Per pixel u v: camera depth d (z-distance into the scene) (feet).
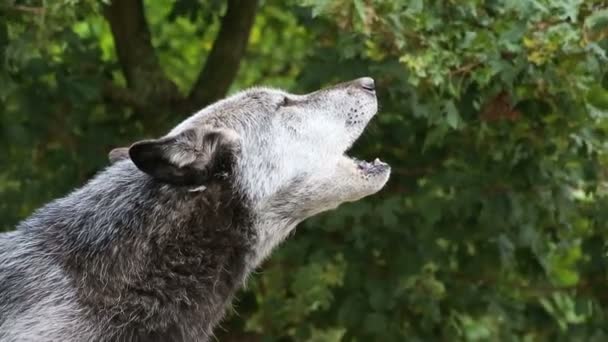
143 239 33.14
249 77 54.54
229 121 34.45
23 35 40.14
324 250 46.32
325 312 48.39
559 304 51.06
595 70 39.06
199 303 33.65
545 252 47.19
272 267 48.47
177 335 33.30
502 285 49.29
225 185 33.71
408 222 46.42
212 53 48.91
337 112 35.58
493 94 41.39
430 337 47.44
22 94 44.75
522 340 51.11
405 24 38.78
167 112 48.37
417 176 46.47
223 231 33.76
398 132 45.50
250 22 48.75
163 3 54.08
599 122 42.68
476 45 39.04
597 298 48.55
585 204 46.55
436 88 41.06
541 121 43.29
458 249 47.98
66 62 45.78
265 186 34.32
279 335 49.01
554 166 44.70
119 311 32.58
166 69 54.13
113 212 33.32
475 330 53.72
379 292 46.16
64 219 33.53
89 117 47.44
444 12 39.75
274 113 34.91
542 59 38.24
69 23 40.83
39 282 32.48
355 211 44.86
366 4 37.81
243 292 48.52
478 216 45.29
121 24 48.29
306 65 45.39
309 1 37.76
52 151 47.14
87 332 32.17
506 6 38.50
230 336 48.83
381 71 41.24
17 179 47.26
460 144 45.85
